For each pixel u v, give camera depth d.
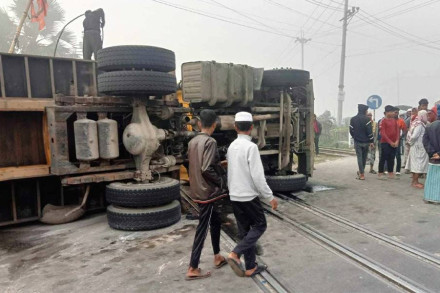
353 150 17.95
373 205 6.58
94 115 6.55
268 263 4.16
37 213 6.16
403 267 3.97
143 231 5.48
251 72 7.44
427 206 6.44
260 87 7.74
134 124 5.89
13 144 5.91
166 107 6.36
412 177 8.84
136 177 5.97
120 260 4.39
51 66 6.21
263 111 7.72
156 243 4.94
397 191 7.71
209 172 3.67
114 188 5.60
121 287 3.69
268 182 7.57
